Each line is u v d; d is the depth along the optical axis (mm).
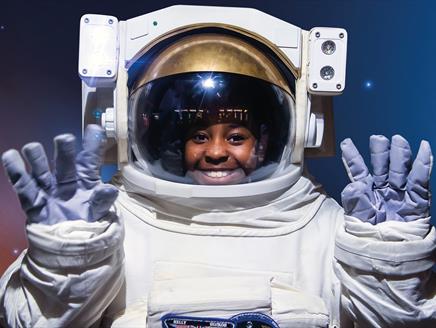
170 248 939
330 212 1018
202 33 1015
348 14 1400
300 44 997
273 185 958
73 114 1435
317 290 940
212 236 946
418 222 838
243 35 1029
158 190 946
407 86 1409
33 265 793
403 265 820
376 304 843
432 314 841
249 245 944
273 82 981
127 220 971
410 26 1395
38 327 807
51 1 1389
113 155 1067
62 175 810
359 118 1431
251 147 970
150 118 974
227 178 961
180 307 813
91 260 789
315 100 1026
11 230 1471
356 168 865
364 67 1412
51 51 1406
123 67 978
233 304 819
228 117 954
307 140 1014
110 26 974
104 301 855
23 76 1409
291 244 954
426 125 1405
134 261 938
